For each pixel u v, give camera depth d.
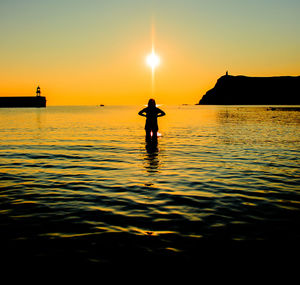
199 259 3.06
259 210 4.67
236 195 5.55
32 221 4.20
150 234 3.73
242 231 3.81
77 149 12.18
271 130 21.52
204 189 6.00
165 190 5.92
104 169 8.10
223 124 29.27
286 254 3.17
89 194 5.65
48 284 2.62
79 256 3.13
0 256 3.13
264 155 10.44
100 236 3.66
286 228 3.91
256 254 3.17
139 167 8.37
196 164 8.78
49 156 10.41
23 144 13.88
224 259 3.06
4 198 5.37
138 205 4.95
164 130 22.28
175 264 2.96
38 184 6.45
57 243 3.46
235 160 9.47
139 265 2.95
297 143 13.93
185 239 3.57
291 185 6.30
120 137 17.16
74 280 2.68
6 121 36.19
